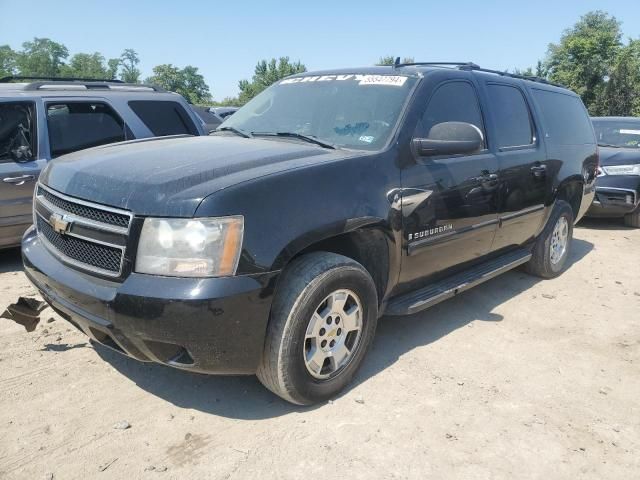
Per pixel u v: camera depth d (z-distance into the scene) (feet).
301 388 9.90
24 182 18.19
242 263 8.75
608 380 12.11
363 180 10.77
